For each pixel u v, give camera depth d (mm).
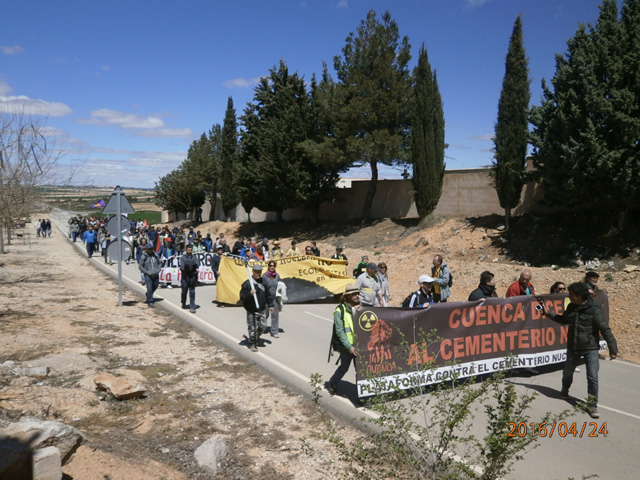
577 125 14289
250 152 35312
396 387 6652
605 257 13820
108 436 5309
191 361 8438
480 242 17969
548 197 15711
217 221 46938
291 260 15336
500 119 18094
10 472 3570
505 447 3660
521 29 17578
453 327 7238
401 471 4570
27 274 19422
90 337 9656
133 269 22594
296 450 5230
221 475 4672
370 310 6621
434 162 22406
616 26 13992
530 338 7938
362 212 30266
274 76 34781
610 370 8461
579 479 4730
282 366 8312
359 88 26172
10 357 7945
